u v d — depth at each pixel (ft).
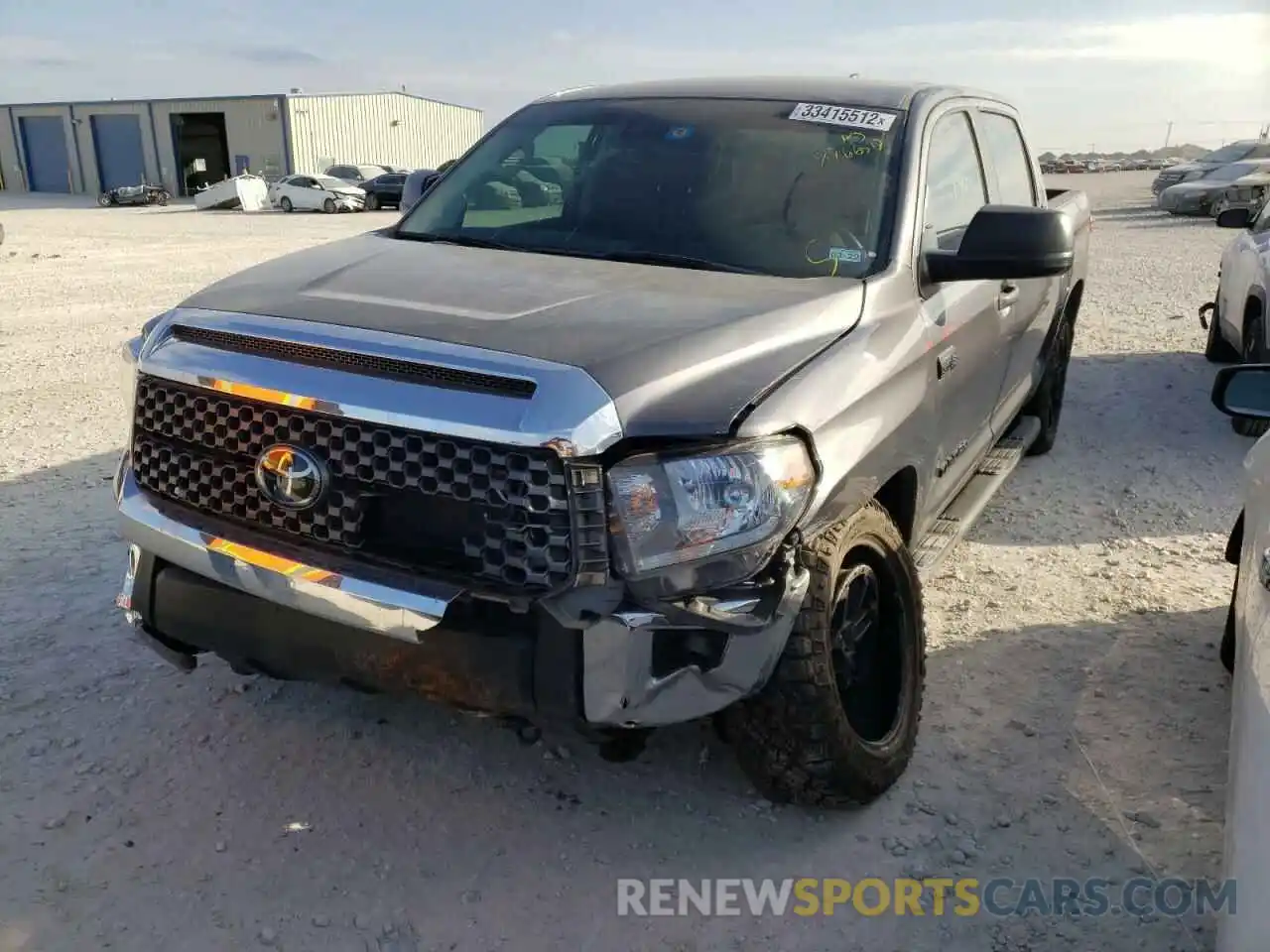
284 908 8.75
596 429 7.45
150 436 9.26
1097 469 20.39
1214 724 11.51
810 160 11.76
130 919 8.57
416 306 8.85
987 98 15.34
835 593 9.28
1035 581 15.24
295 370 8.28
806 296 9.70
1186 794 10.32
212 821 9.78
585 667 7.66
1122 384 27.14
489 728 11.31
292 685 12.05
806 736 8.97
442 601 7.65
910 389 10.11
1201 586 15.08
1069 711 11.76
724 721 9.25
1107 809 10.12
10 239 77.56
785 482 8.02
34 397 25.70
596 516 7.50
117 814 9.82
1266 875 6.17
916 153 11.75
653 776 10.54
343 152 175.52
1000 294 13.42
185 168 177.99
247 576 8.38
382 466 7.93
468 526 7.80
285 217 107.76
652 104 13.25
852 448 8.82
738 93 13.17
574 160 12.75
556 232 11.89
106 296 44.93
